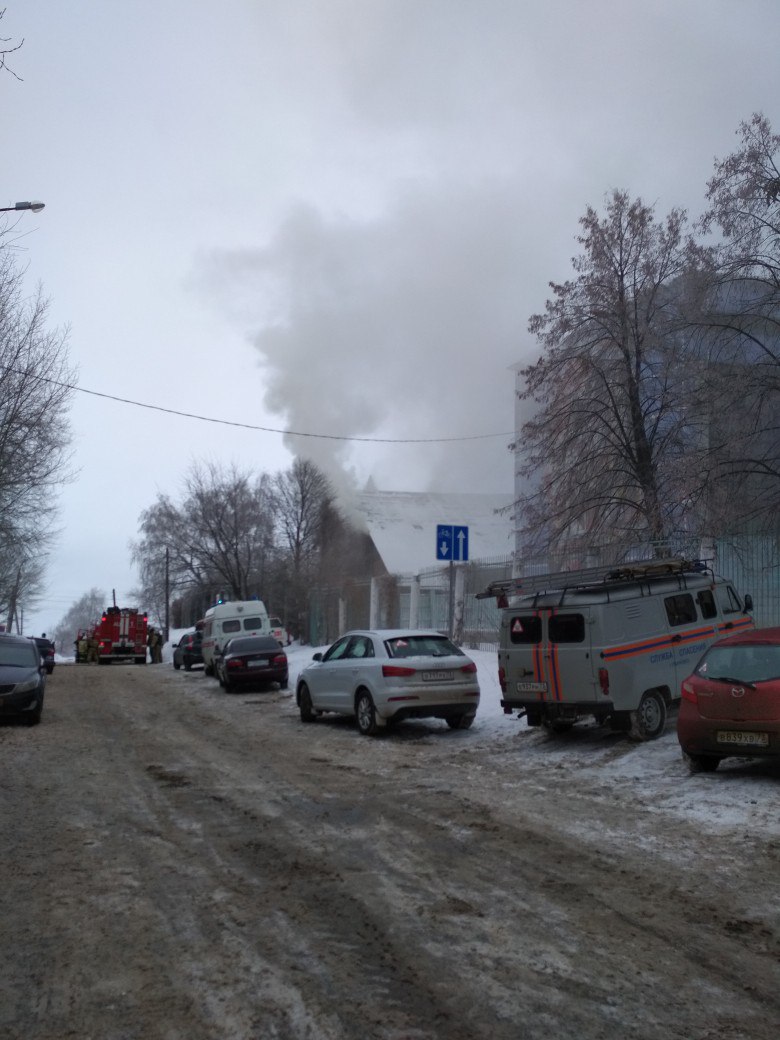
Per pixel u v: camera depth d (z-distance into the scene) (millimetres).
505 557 22234
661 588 12453
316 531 45625
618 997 4484
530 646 12484
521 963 4922
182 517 47781
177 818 8539
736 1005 4395
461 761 11875
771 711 9047
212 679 30172
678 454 16328
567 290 17875
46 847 7449
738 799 8625
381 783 10328
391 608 26922
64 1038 4090
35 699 15828
